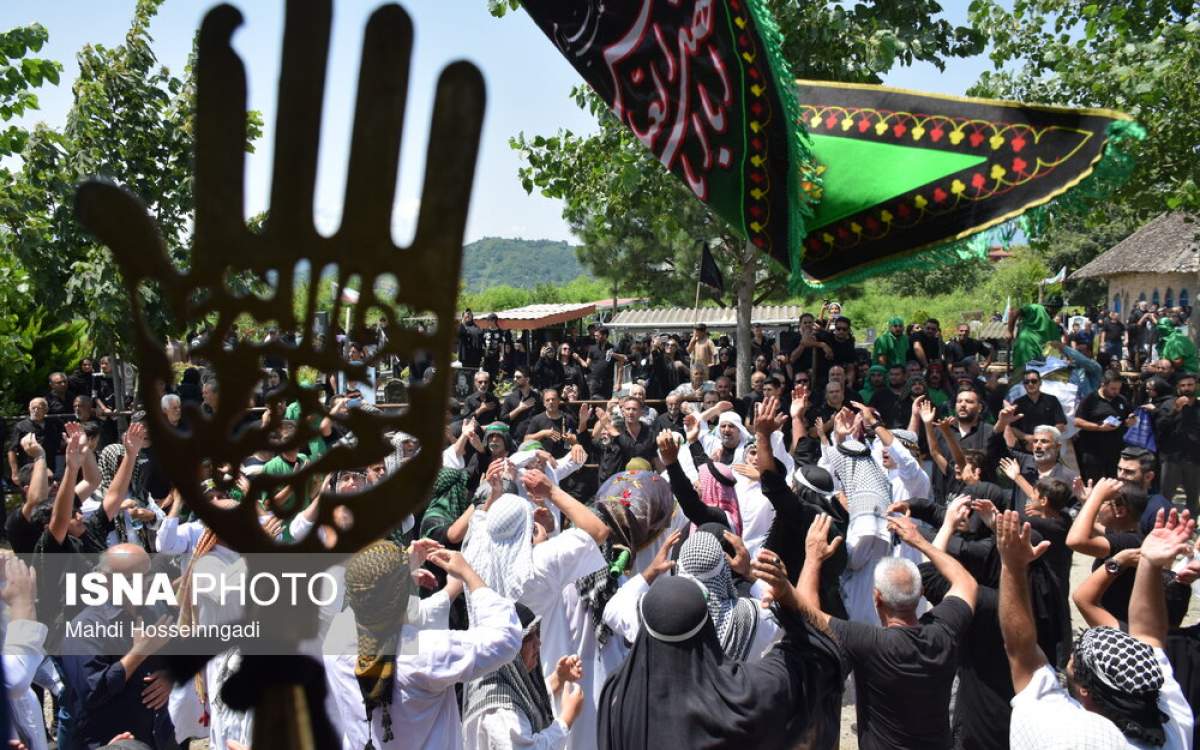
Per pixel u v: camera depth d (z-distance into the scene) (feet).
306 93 2.78
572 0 11.57
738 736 9.37
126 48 35.50
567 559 13.80
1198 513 33.60
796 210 11.33
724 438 23.86
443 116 2.75
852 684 21.95
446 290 2.80
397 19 2.71
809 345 42.70
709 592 11.99
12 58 33.04
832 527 15.64
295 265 2.82
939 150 11.70
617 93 11.54
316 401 2.89
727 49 11.05
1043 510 17.47
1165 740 9.61
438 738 10.47
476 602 11.14
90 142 35.06
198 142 2.79
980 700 14.35
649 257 88.12
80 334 47.73
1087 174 11.09
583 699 13.67
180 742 13.80
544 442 34.55
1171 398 34.09
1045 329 37.70
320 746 3.66
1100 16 33.27
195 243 2.82
